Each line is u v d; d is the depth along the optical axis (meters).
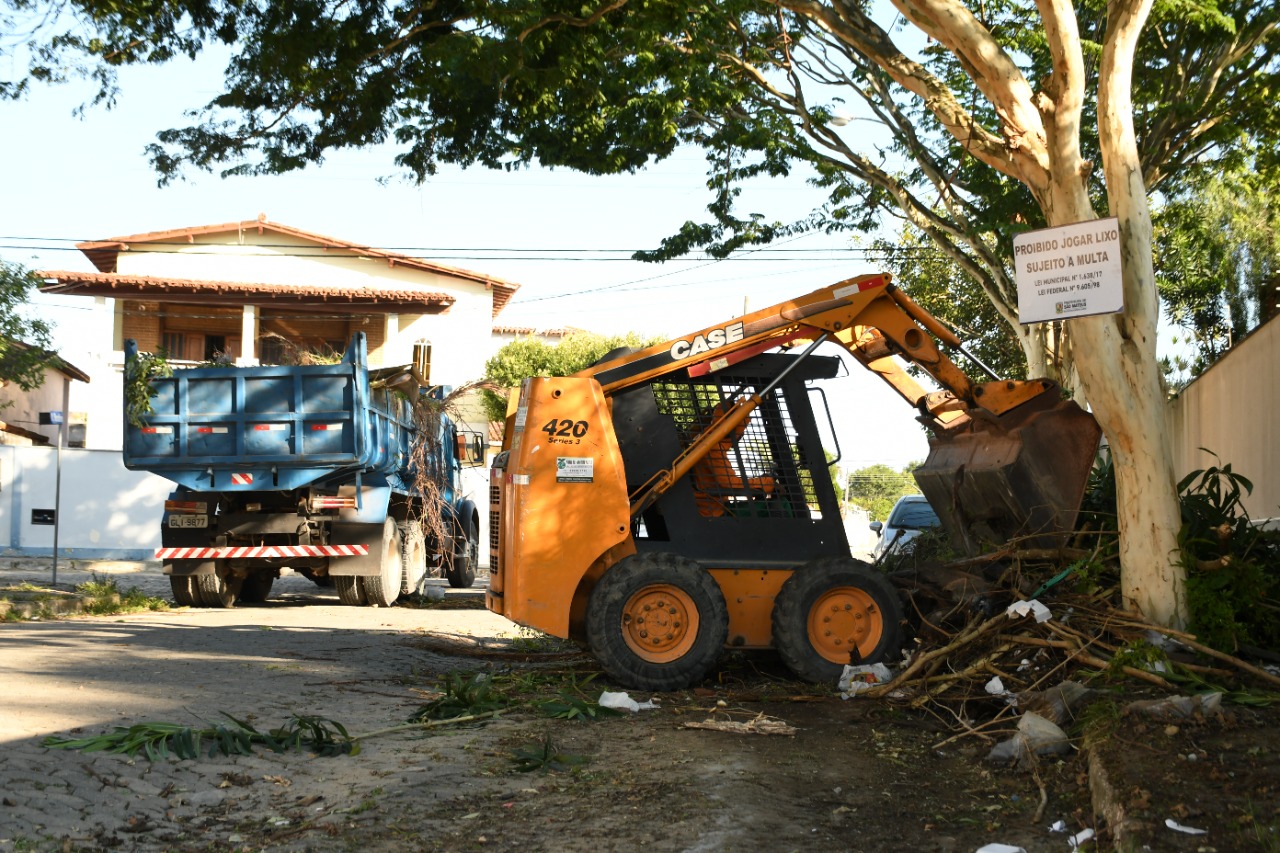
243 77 11.04
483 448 21.02
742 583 8.70
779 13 17.39
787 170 18.44
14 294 26.52
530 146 15.79
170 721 6.74
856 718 7.33
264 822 5.03
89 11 10.40
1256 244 21.38
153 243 36.56
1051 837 4.90
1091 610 8.04
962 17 8.66
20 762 5.52
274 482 14.66
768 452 9.02
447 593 19.30
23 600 13.92
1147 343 8.01
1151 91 16.97
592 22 10.55
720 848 4.73
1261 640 7.75
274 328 36.94
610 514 8.37
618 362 8.79
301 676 8.86
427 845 4.76
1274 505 12.26
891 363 9.85
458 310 38.06
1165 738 5.62
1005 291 19.30
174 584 15.41
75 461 27.03
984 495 9.06
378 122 11.34
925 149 18.66
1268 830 4.34
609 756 6.30
